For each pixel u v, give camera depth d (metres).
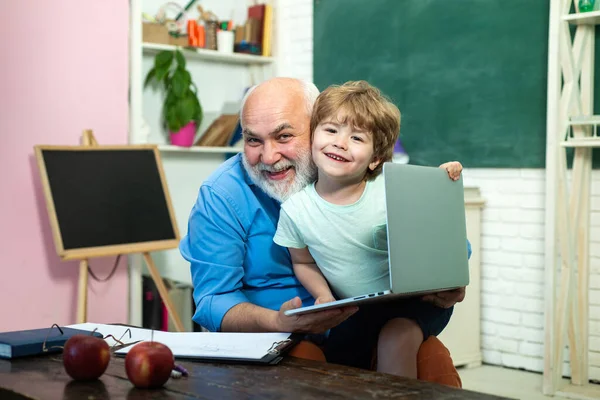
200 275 1.93
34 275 3.67
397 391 1.25
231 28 4.93
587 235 3.81
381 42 4.64
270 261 1.97
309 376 1.36
